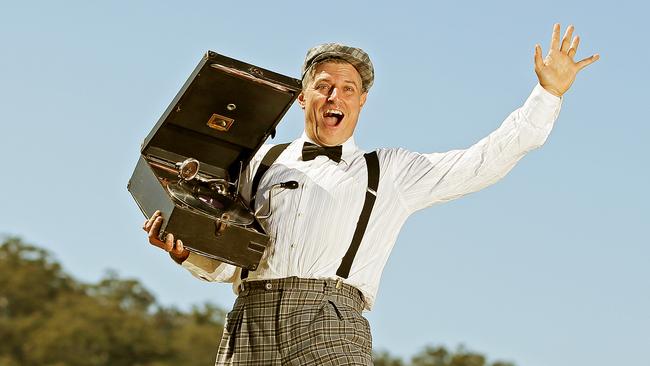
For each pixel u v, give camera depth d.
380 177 5.21
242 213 5.16
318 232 5.09
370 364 5.04
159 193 5.11
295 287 5.06
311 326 4.98
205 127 5.29
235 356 5.09
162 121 5.23
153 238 5.03
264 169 5.38
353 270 5.09
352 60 5.30
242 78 5.08
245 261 5.04
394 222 5.22
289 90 5.14
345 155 5.28
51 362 39.47
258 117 5.26
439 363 38.88
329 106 5.26
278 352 5.03
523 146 5.09
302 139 5.41
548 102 5.06
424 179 5.20
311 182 5.18
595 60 5.11
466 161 5.17
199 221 4.98
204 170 5.40
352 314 5.04
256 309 5.10
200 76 5.07
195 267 5.29
